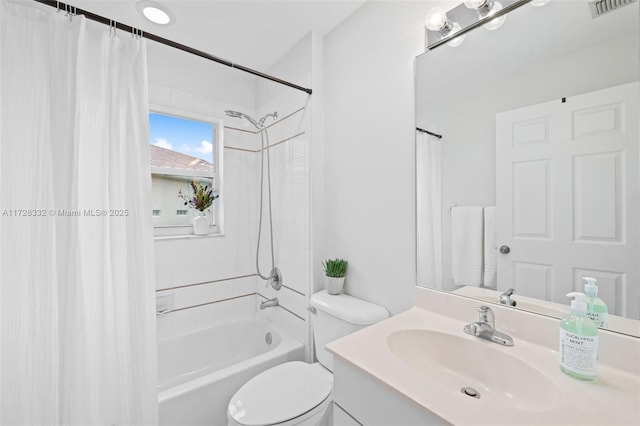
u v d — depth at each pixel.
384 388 0.73
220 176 2.30
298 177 1.91
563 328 0.75
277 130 2.14
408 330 1.02
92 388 1.09
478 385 0.89
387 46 1.39
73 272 1.04
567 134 0.86
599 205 0.81
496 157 1.01
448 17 1.13
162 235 2.09
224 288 2.29
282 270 2.09
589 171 0.82
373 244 1.47
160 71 1.99
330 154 1.76
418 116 1.25
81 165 1.11
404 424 0.68
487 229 1.04
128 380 1.15
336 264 1.61
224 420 1.49
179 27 1.72
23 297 0.98
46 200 1.01
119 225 1.16
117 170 1.17
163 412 1.31
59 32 1.06
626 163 0.76
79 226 1.08
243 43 1.90
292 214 1.97
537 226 0.92
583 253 0.83
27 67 1.01
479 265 1.06
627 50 0.76
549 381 0.73
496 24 1.01
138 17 1.62
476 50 1.06
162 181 2.09
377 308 1.39
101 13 1.58
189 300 2.12
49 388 0.99
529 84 0.93
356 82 1.57
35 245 1.00
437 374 0.95
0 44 0.98
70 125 1.05
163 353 1.94
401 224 1.33
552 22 0.89
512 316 0.95
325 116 1.79
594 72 0.81
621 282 0.77
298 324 1.92
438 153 1.18
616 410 0.61
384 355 0.84
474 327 0.97
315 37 1.78
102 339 1.12
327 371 1.44
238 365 1.61
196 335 2.08
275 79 1.62
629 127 0.76
